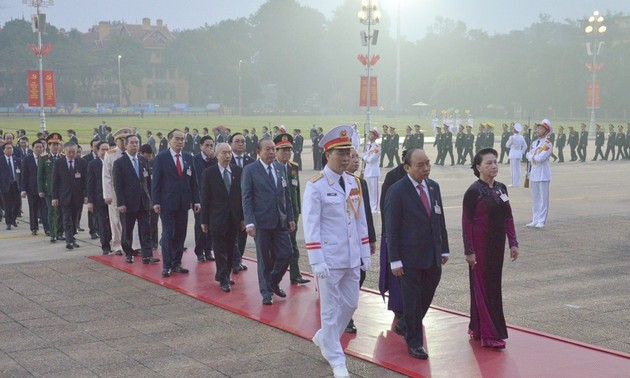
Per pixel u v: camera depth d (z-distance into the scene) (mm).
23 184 15297
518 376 6492
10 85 110125
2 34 116375
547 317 8578
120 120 85375
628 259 12086
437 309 8875
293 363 6918
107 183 12211
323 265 6418
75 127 67562
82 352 7254
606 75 90250
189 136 35438
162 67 126750
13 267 11547
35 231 15477
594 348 7281
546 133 15406
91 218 14609
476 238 7297
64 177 13328
